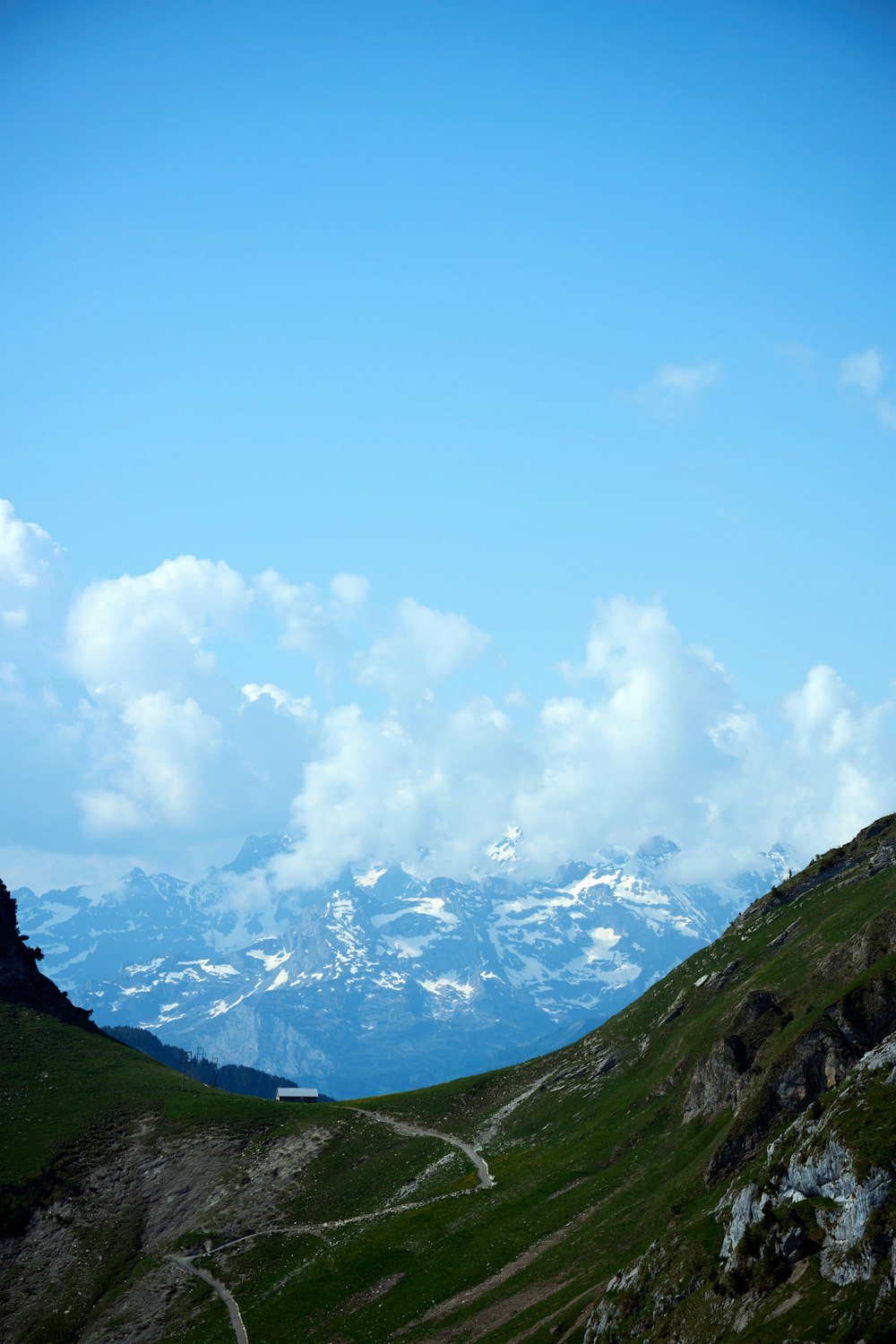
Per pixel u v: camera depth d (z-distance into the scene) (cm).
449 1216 19000
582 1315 13475
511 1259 16725
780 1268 10594
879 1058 11888
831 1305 9769
